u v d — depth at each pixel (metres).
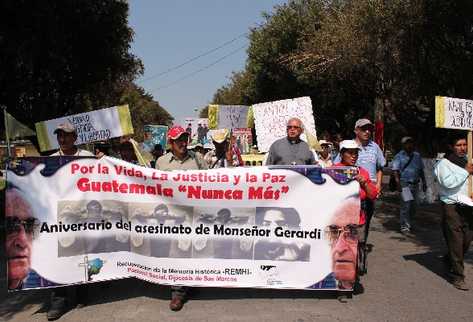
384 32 12.40
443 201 6.08
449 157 6.04
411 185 9.74
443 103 6.45
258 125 9.55
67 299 5.39
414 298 5.63
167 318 5.03
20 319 5.11
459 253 6.00
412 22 11.45
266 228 5.36
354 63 14.57
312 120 9.38
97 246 5.38
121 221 5.45
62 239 5.25
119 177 5.40
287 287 5.36
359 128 7.30
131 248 5.47
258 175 5.32
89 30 15.58
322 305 5.39
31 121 16.39
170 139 5.74
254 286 5.38
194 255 5.39
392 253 7.89
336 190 5.29
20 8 12.10
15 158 5.15
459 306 5.38
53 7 13.02
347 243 5.30
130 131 6.93
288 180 5.31
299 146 6.29
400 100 16.92
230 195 5.35
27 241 5.16
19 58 12.55
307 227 5.32
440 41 11.91
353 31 13.55
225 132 8.94
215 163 8.91
